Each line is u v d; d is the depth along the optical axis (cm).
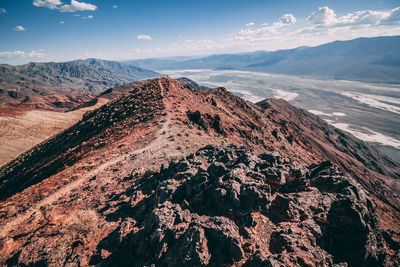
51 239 1630
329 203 1691
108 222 1783
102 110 7269
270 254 1266
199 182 1762
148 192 2106
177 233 1327
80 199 2273
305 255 1234
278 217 1570
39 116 13188
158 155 3188
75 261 1411
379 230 1723
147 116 5147
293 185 1930
